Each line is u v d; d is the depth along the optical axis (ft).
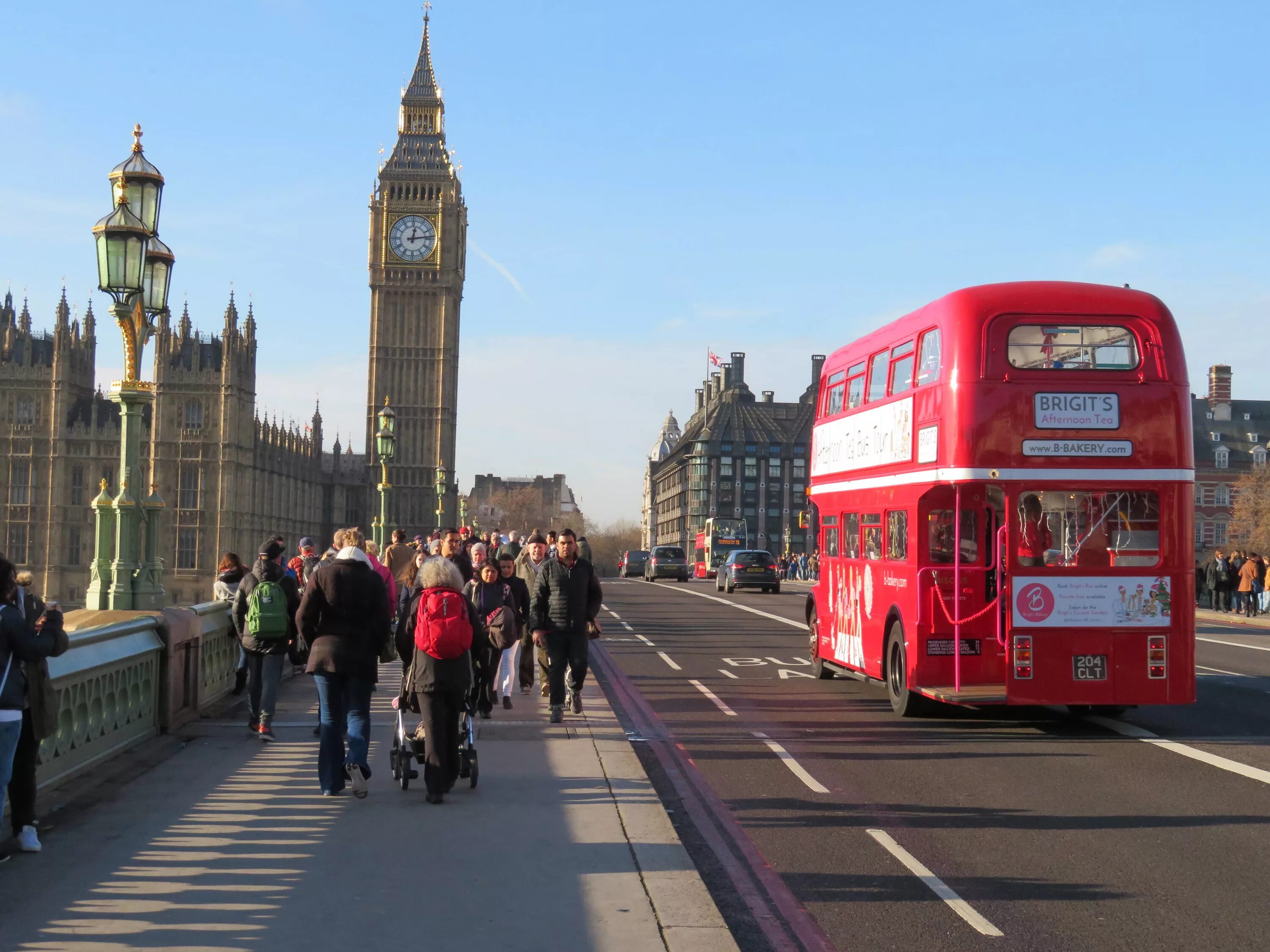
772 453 558.56
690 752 43.83
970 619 47.91
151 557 48.26
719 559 274.98
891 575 54.08
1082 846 30.14
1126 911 24.79
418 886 25.17
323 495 493.36
